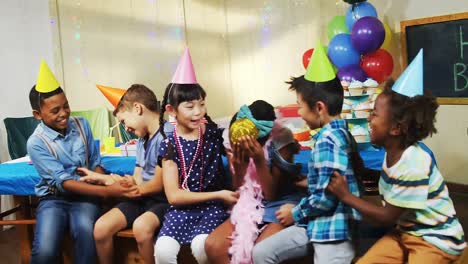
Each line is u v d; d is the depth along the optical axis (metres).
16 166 2.07
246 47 4.31
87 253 1.75
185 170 1.65
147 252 1.69
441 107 3.15
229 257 1.53
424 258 1.32
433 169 1.36
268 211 1.60
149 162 1.81
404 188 1.32
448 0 3.02
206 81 4.25
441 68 3.11
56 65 3.41
